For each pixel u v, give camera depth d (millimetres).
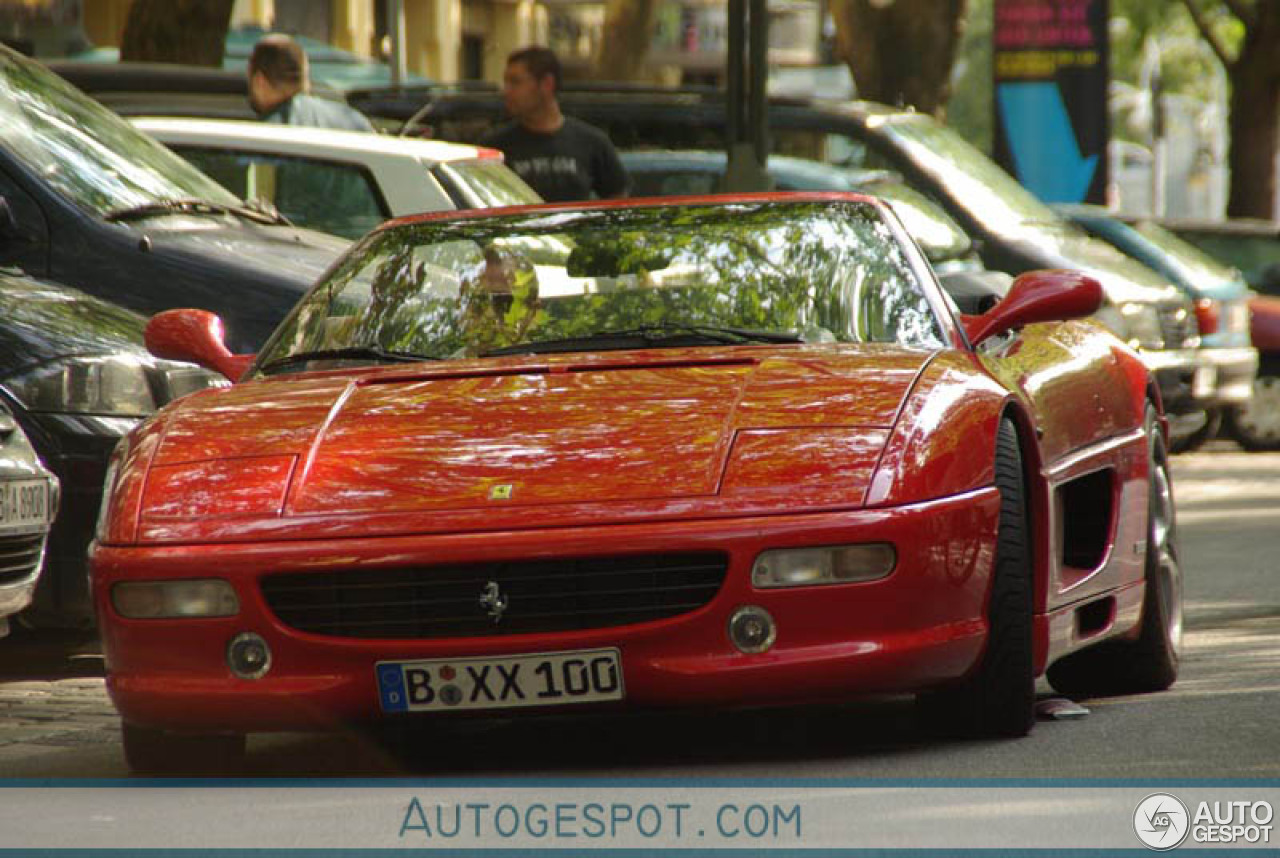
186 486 14641
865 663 13836
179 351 17375
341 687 13906
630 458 14250
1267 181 79375
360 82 61438
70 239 24797
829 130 44062
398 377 15805
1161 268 48812
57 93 26812
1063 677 18609
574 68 104188
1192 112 155625
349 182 31078
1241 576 27875
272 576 13992
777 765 14406
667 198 18094
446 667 13812
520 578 13781
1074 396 17188
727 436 14406
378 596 13930
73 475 20500
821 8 88188
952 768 14094
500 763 15047
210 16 42938
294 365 16781
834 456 14172
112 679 14555
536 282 17156
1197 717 16312
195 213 26188
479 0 97438
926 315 16672
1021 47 62938
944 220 43094
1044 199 63000
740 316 16703
